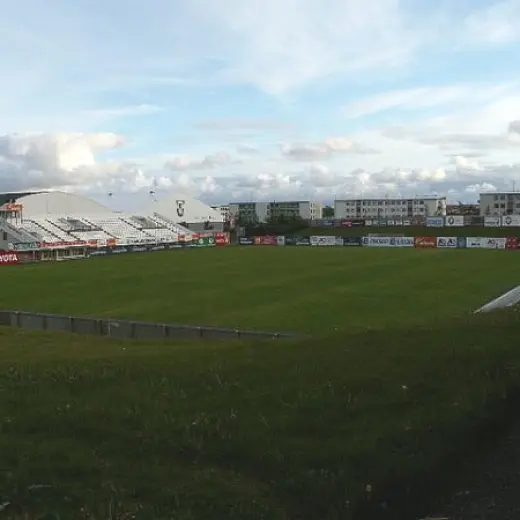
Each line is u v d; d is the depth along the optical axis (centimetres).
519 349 1233
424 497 700
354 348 1288
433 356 1162
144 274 5662
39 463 698
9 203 10569
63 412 879
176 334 2284
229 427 823
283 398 938
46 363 1279
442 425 841
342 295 4000
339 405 902
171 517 593
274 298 3922
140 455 739
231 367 1134
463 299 3750
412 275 5169
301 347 1348
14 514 591
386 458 738
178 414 872
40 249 8225
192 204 13675
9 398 957
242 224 15888
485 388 991
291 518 621
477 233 11419
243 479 687
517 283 4512
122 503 615
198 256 7938
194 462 726
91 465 698
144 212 12506
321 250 8744
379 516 657
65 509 604
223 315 3338
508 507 680
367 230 12738
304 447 756
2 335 2123
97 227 10381
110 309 3644
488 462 799
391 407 900
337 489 671
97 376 1095
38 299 4122
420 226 12512
